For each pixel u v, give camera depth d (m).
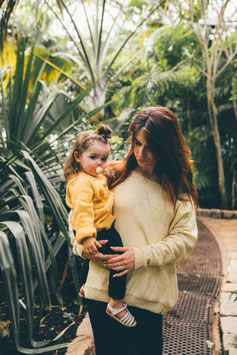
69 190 1.31
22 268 1.78
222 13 5.00
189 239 1.28
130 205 1.27
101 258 1.19
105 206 1.25
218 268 3.61
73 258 2.42
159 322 1.31
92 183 1.26
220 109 6.52
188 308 2.67
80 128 3.03
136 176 1.32
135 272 1.25
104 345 1.32
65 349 2.07
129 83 6.37
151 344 1.30
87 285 1.30
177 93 6.82
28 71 2.83
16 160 2.46
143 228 1.26
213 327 2.37
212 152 6.94
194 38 6.05
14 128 2.84
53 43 5.89
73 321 2.43
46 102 3.03
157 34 6.29
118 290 1.21
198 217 6.26
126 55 6.18
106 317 1.29
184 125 7.12
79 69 5.63
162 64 6.52
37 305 2.69
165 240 1.27
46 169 2.69
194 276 3.39
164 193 1.28
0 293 2.83
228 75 6.40
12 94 2.88
